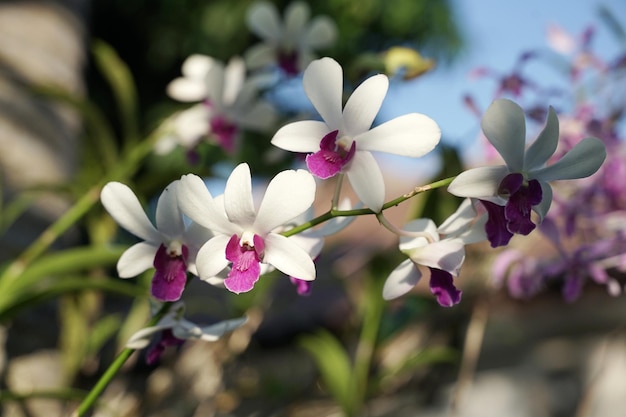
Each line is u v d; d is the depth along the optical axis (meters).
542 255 0.65
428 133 0.31
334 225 0.35
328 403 0.71
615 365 1.10
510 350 1.17
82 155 0.73
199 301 0.72
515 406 1.18
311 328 1.00
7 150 0.62
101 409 0.57
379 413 0.72
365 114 0.31
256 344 0.90
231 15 2.29
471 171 0.30
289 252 0.31
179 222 0.33
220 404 0.70
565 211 0.54
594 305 1.04
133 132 0.68
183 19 2.38
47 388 0.58
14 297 0.50
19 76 0.64
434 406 0.80
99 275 0.65
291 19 0.67
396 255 0.66
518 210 0.30
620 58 0.57
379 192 0.32
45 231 0.62
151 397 0.63
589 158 0.31
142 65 2.50
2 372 0.55
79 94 0.71
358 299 0.76
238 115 0.64
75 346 0.60
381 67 0.52
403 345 0.70
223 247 0.31
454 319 0.68
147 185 0.62
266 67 0.68
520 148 0.30
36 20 0.67
